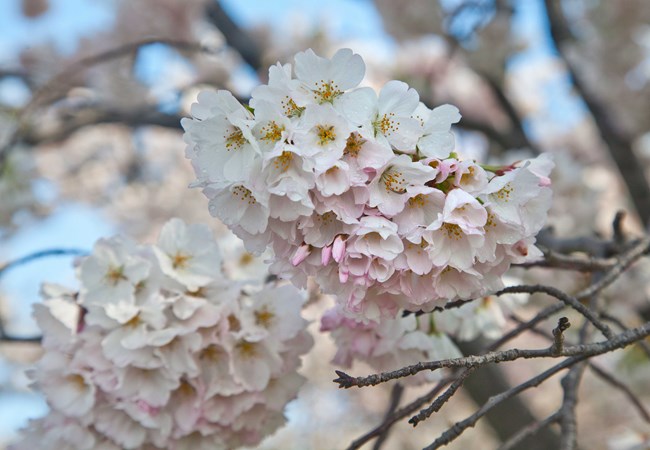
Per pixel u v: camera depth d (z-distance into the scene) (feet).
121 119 5.67
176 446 2.77
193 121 2.19
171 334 2.69
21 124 4.42
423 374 2.72
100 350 2.75
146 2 6.19
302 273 2.28
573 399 2.63
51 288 2.84
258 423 2.81
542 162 2.30
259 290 2.84
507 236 2.21
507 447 2.61
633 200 5.21
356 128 2.15
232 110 2.19
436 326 2.75
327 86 2.21
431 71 6.44
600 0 6.05
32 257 3.09
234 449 2.86
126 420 2.76
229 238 3.28
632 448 3.25
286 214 2.15
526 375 7.88
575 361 2.42
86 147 8.61
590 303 2.89
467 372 2.20
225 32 6.24
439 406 2.19
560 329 2.20
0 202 5.56
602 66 6.07
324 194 2.12
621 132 5.23
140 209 8.25
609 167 7.45
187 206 8.30
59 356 2.79
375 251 2.15
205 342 2.73
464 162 2.18
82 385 2.78
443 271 2.23
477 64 5.94
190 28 6.25
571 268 2.75
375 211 2.17
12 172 5.49
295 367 2.83
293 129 2.14
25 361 8.40
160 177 8.58
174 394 2.76
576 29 6.26
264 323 2.80
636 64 6.04
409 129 2.18
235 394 2.76
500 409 4.71
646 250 2.74
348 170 2.14
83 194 8.51
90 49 6.11
